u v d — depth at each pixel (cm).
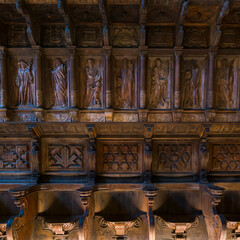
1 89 341
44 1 299
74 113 343
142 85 344
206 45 349
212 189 308
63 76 352
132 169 376
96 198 372
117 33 350
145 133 358
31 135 369
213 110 342
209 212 335
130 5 309
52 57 352
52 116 355
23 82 352
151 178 373
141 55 340
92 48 346
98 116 357
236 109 355
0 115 342
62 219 356
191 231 357
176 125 361
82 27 350
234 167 374
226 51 345
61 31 351
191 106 356
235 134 374
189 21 341
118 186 363
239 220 344
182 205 374
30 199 339
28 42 349
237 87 354
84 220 303
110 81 346
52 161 378
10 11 322
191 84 353
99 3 286
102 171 376
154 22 344
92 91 355
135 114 356
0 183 358
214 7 306
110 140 377
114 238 357
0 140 374
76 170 377
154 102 357
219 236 298
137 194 374
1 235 337
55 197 374
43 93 353
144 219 366
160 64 352
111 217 364
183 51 347
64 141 377
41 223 361
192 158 377
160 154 378
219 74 353
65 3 297
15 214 373
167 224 352
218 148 376
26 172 374
